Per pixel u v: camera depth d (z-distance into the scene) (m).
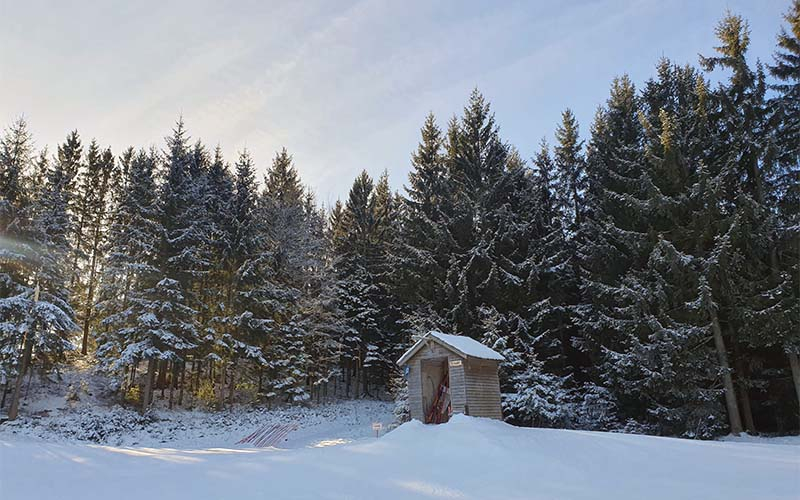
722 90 19.27
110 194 31.03
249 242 26.34
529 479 7.48
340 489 6.77
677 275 17.28
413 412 14.36
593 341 21.28
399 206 30.47
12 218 19.66
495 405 14.56
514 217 24.75
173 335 21.77
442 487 6.92
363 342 31.55
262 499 6.18
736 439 15.85
